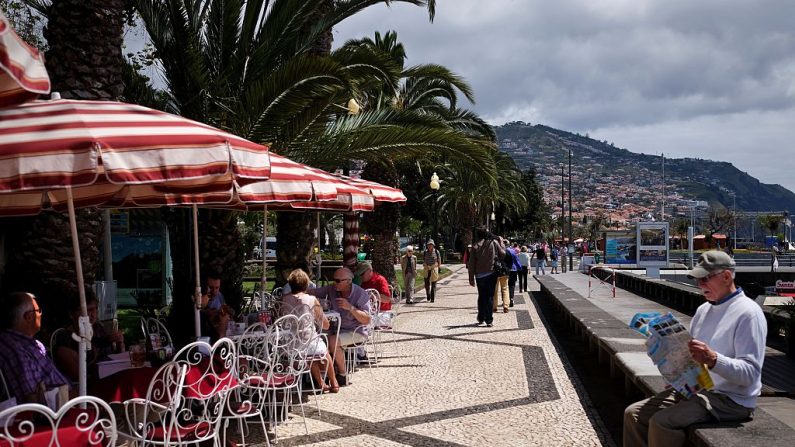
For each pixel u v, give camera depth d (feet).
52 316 24.00
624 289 75.36
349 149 41.06
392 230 72.38
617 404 24.41
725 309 13.65
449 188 172.96
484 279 47.88
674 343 13.82
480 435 20.51
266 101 34.17
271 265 110.63
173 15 33.47
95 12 25.82
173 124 13.07
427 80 74.90
